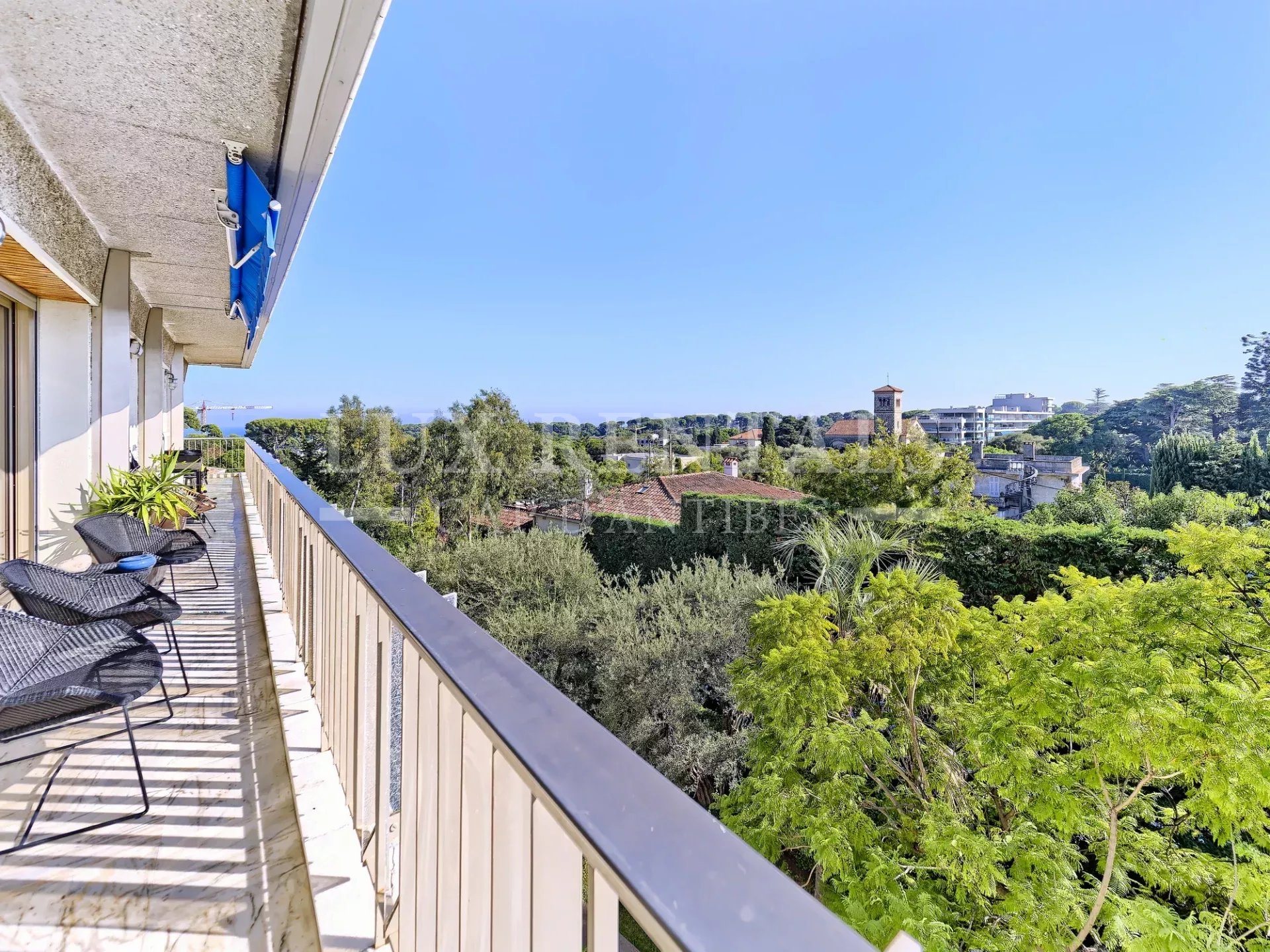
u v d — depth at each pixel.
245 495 7.97
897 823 4.51
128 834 1.54
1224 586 4.28
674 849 0.36
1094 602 4.45
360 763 1.34
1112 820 3.62
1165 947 3.24
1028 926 3.46
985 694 4.40
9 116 2.21
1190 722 3.12
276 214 2.51
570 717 0.53
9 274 2.97
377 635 1.25
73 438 3.54
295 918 1.28
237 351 9.41
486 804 0.71
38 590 2.10
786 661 5.00
